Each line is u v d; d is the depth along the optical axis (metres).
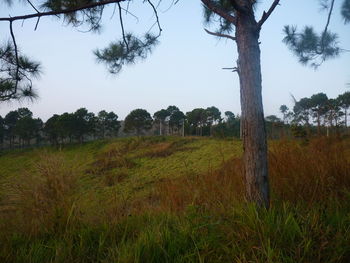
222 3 4.81
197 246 2.45
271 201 3.12
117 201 4.27
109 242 3.01
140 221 3.50
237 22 3.36
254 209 2.67
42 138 81.88
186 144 41.47
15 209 3.88
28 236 3.30
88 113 76.19
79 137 73.62
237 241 2.38
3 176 4.48
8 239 3.06
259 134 3.11
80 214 3.76
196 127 79.44
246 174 3.14
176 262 2.35
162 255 2.51
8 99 3.87
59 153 5.07
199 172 5.07
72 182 4.51
